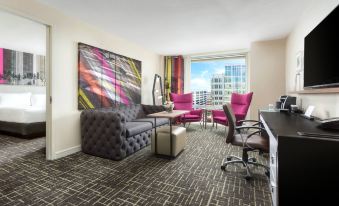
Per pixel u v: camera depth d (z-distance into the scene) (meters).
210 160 2.81
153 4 2.63
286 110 2.84
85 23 3.30
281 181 1.14
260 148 2.12
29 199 1.76
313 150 1.08
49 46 2.74
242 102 4.57
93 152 2.99
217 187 2.01
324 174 1.07
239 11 2.84
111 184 2.06
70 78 3.04
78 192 1.89
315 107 2.23
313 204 1.09
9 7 2.21
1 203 1.70
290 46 3.75
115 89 3.99
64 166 2.55
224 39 4.29
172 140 2.92
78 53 3.16
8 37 4.27
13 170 2.41
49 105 2.75
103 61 3.66
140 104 4.71
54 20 2.76
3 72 4.91
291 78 3.64
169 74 6.04
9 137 4.09
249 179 2.16
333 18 1.53
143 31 3.76
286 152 1.13
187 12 2.89
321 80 1.74
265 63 4.36
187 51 5.53
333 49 1.53
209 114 5.90
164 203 1.72
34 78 5.57
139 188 1.98
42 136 4.19
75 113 3.13
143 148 3.43
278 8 2.73
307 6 2.62
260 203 1.72
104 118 2.84
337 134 1.19
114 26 3.48
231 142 2.30
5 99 4.75
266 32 3.79
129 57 4.45
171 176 2.27
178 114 3.12
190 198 1.80
